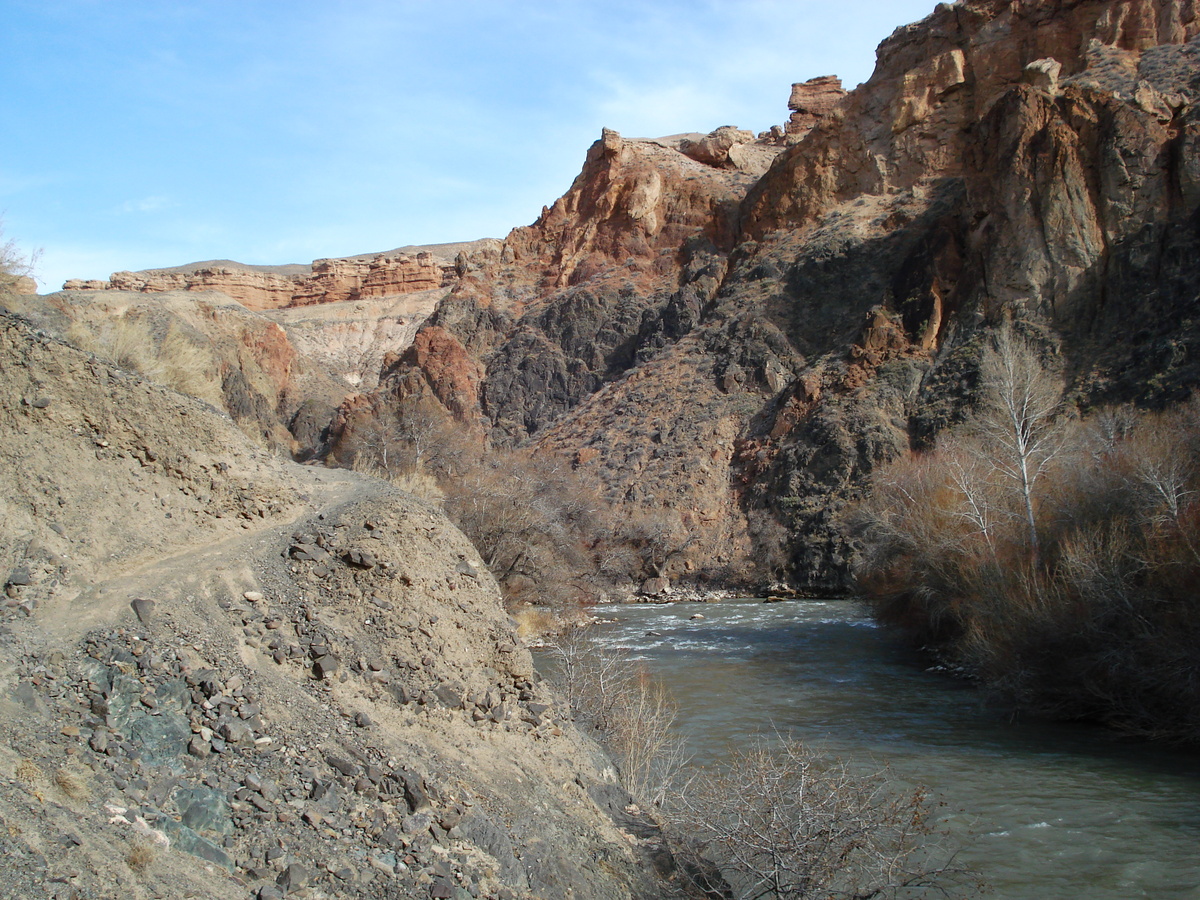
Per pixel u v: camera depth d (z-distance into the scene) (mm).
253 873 4715
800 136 96188
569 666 12250
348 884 4957
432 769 6266
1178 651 14477
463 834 5832
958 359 46281
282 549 7746
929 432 44281
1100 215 42531
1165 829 10492
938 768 13242
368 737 6176
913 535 24922
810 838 6957
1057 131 44312
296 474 9734
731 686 20219
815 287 60062
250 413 59688
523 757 7289
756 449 52406
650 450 55781
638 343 69500
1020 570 18312
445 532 8750
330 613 7230
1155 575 15477
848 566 41844
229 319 76938
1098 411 35500
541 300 78250
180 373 15953
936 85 62219
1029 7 58844
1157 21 51031
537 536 30516
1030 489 21203
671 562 47719
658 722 12211
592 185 84750
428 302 119000
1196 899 8570
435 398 68000
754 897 7125
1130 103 42812
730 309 63500
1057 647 16453
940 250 51281
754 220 69500
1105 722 15812
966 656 19797
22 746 4664
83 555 6758
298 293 130125
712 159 84312
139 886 4086
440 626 7625
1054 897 8633
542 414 68688
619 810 7852
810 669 22547
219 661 6125
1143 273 39719
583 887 6180
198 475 8281
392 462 37781
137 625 6094
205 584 6867
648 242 77562
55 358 7836
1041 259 43844
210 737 5461
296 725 5926
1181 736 14344
